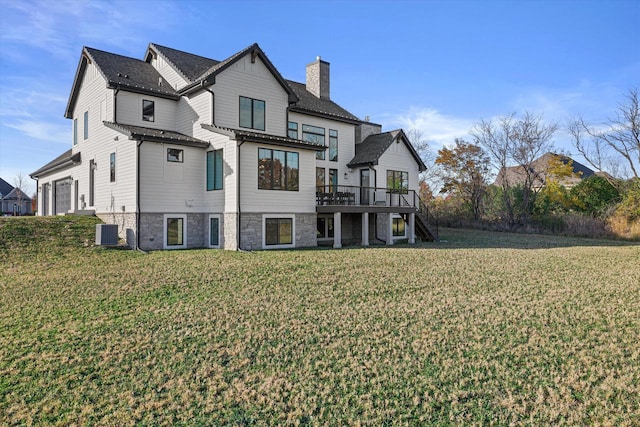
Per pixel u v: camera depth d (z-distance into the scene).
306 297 8.52
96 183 19.05
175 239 16.83
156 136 15.92
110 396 4.47
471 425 3.90
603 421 3.95
